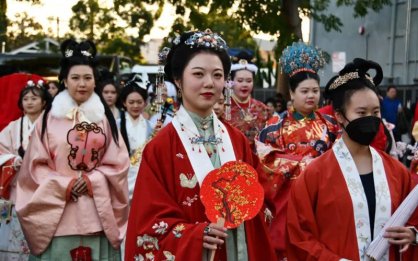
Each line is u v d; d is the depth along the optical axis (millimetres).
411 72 20812
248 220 3984
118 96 8727
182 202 3889
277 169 5598
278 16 15844
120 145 6402
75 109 6223
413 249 3914
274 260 4070
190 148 3959
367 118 3881
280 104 13898
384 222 3873
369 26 21859
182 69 3982
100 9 20391
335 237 3895
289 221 4020
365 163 3996
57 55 18391
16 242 7121
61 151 6141
